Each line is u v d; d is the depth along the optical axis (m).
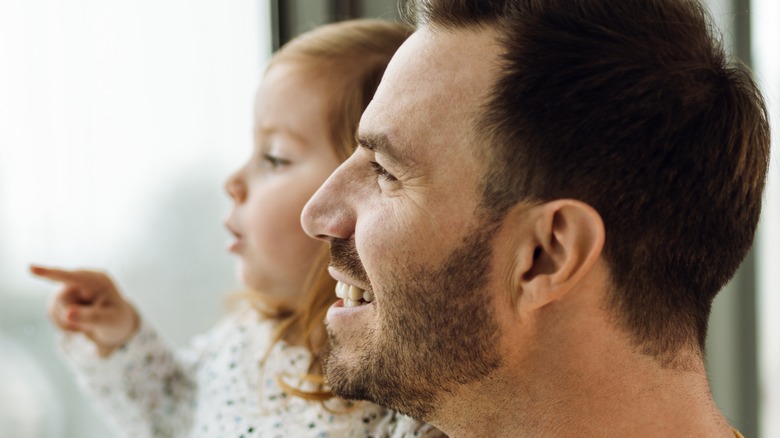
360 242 0.75
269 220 1.08
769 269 1.43
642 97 0.70
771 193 1.39
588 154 0.69
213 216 1.35
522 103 0.69
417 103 0.72
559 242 0.70
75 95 1.26
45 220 1.26
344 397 0.79
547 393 0.73
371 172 0.78
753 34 1.35
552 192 0.70
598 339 0.72
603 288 0.72
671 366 0.74
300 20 1.30
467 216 0.71
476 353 0.72
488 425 0.75
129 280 1.32
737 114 0.74
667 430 0.73
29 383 1.29
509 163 0.70
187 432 1.25
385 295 0.74
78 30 1.25
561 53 0.70
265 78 1.10
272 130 1.08
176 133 1.31
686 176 0.71
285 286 1.11
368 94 1.07
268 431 1.03
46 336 1.30
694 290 0.75
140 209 1.31
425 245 0.72
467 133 0.71
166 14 1.29
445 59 0.73
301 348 1.08
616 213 0.70
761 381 1.44
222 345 1.21
